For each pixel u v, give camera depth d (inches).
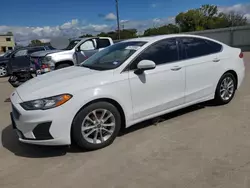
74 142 128.6
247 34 845.8
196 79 169.2
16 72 326.0
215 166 109.1
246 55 642.2
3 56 547.8
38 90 125.9
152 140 139.2
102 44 386.3
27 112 119.3
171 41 161.8
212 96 183.0
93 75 134.4
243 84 261.3
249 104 189.9
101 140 133.3
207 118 166.9
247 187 94.1
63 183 104.1
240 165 108.7
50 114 118.3
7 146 144.5
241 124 152.6
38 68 369.1
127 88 138.0
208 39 183.8
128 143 137.6
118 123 137.9
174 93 159.0
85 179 106.1
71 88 123.5
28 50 519.2
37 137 121.2
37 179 108.2
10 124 185.0
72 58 358.9
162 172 107.5
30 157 129.3
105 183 102.4
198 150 124.0
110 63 147.3
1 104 249.4
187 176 103.3
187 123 160.6
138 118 145.9
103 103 130.6
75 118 123.9
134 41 164.2
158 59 152.6
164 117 174.4
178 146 129.9
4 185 104.8
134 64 142.9
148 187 98.0
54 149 136.4
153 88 148.2
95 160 121.7
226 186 95.4
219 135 139.5
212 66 177.0
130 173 108.4
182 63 161.5
